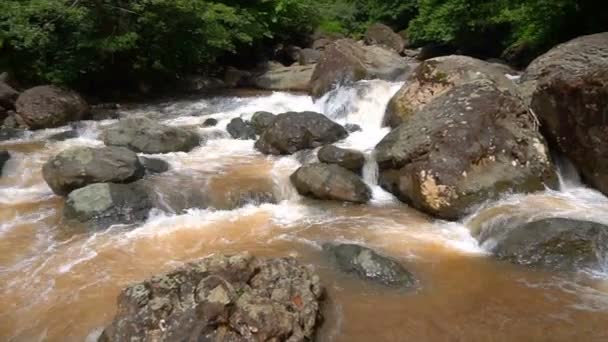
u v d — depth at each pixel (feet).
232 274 18.97
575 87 27.71
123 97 53.47
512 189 27.99
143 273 23.07
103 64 51.55
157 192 29.81
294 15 77.20
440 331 18.78
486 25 66.64
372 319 19.39
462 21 67.87
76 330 19.45
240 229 27.12
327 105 46.44
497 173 28.19
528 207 26.43
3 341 18.92
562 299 20.36
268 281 19.13
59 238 26.22
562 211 25.86
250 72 65.05
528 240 23.36
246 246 25.23
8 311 20.54
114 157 31.17
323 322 18.99
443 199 27.53
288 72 60.70
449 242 25.31
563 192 28.66
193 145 38.52
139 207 28.40
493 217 25.81
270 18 72.13
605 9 50.62
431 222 27.61
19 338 19.08
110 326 17.63
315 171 30.76
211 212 29.22
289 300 18.40
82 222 27.53
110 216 27.78
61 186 30.40
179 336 16.72
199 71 62.49
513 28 62.90
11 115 42.96
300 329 17.48
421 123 30.89
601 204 26.86
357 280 21.77
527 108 30.63
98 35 48.83
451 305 20.21
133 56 53.72
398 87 43.91
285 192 31.32
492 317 19.47
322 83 50.08
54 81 47.70
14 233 26.71
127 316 17.56
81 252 24.89
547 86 29.68
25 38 44.32
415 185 28.81
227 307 17.11
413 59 76.79
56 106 43.04
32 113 42.19
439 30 71.00
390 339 18.37
